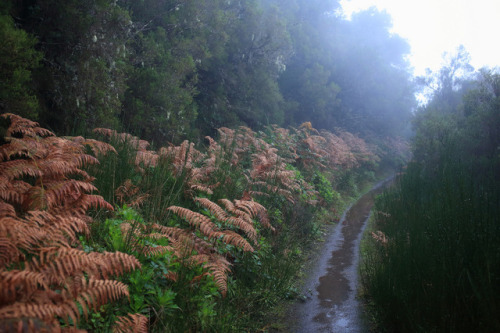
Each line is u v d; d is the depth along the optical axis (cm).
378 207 812
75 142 427
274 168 683
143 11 998
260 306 373
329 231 723
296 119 1980
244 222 372
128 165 470
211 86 1325
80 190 357
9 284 183
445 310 272
